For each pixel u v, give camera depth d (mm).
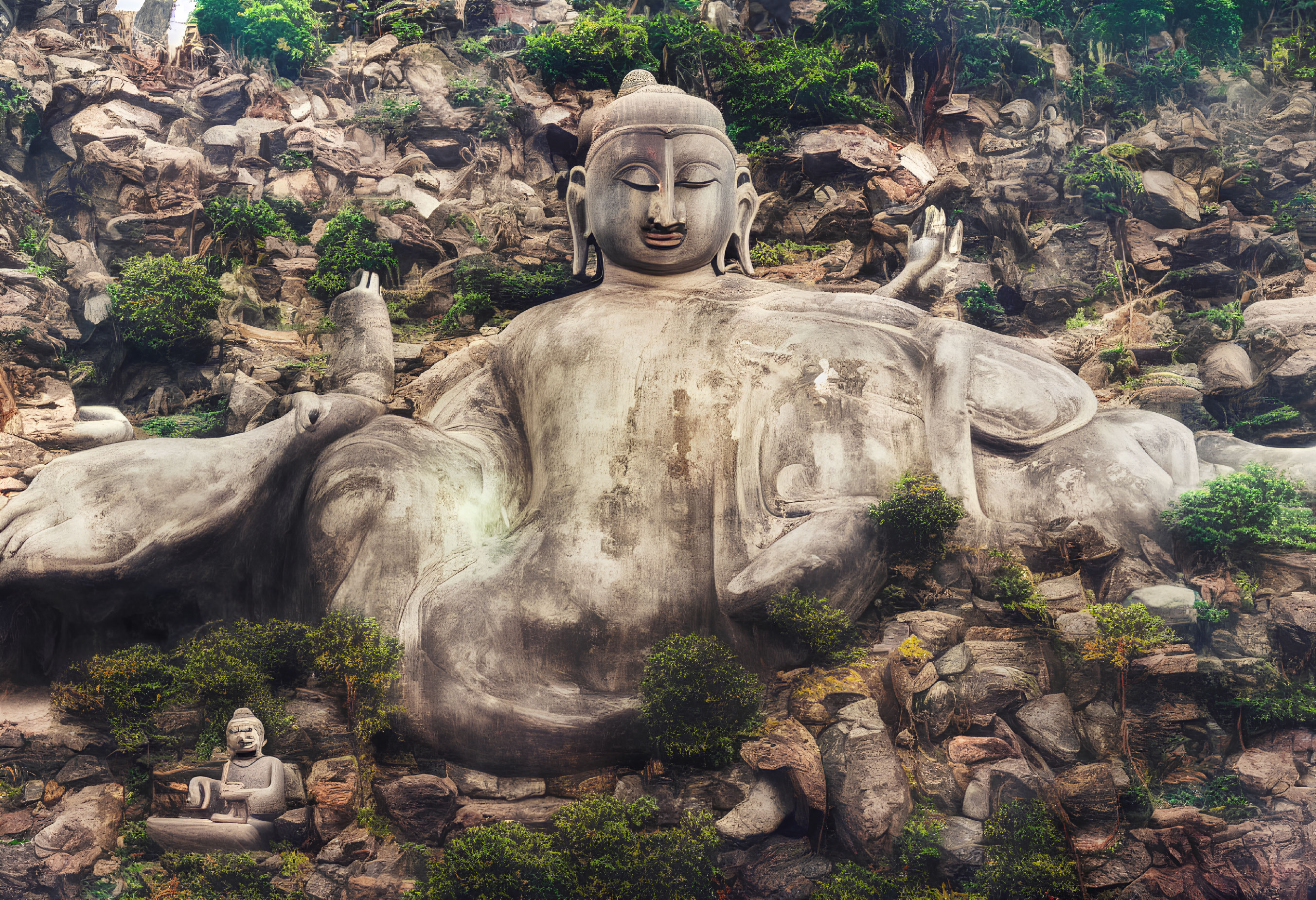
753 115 30000
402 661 16797
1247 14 33812
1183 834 15227
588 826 14992
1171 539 18547
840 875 15086
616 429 18219
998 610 17766
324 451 18766
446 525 18000
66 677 17797
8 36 30406
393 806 15781
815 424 18125
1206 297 26031
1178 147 28547
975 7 30797
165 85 30688
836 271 25859
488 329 24375
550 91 31859
